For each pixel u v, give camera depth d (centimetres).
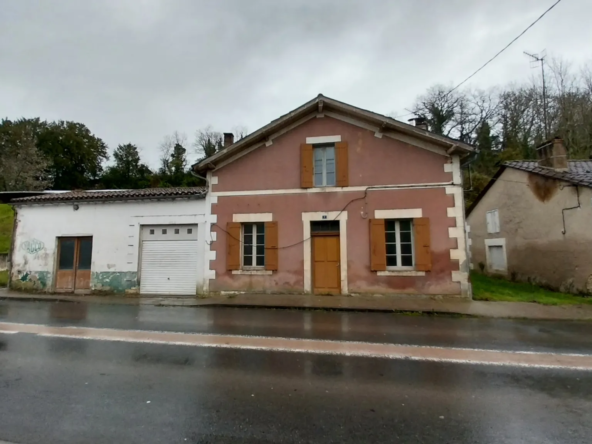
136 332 679
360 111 1127
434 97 3891
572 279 1230
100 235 1284
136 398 380
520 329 729
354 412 351
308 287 1130
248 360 510
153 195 1239
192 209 1230
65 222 1316
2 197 1700
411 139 1127
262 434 309
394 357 528
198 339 627
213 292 1180
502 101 3541
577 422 330
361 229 1126
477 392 399
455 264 1066
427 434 309
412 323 784
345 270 1120
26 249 1345
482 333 691
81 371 462
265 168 1200
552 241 1330
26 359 510
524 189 1496
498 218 1700
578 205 1213
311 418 338
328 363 498
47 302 1093
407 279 1085
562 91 2938
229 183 1216
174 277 1227
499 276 1692
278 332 687
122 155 5181
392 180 1126
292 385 419
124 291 1239
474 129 3709
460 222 1074
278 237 1166
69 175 5038
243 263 1203
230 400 377
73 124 5416
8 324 752
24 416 339
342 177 1148
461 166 1144
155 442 295
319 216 1152
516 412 350
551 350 569
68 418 336
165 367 479
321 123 1185
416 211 1102
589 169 1361
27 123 4975
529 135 3219
